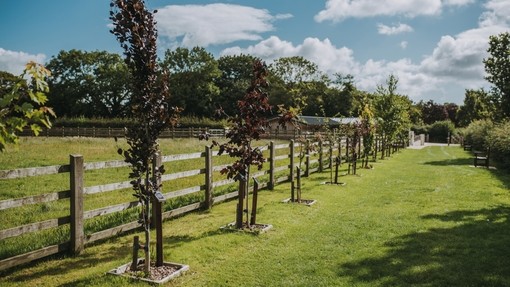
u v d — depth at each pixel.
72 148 24.38
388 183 14.49
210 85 73.94
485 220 8.77
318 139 16.98
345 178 15.58
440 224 8.45
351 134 17.22
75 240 6.19
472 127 37.97
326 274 5.73
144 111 5.31
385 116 26.00
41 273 5.46
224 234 7.45
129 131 5.39
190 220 8.59
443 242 7.18
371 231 7.96
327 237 7.55
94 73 78.25
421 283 5.39
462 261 6.19
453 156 28.84
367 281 5.48
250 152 8.05
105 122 60.84
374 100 26.28
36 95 3.45
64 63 76.75
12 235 5.31
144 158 5.41
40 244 6.32
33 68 3.41
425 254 6.54
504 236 7.52
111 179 13.41
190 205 9.17
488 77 23.97
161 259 5.82
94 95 77.38
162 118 5.40
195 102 74.19
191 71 73.75
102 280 5.23
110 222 7.81
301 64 80.44
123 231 7.27
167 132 46.53
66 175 14.19
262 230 7.82
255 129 7.95
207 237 7.21
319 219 8.93
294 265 6.08
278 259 6.33
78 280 5.21
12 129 3.41
